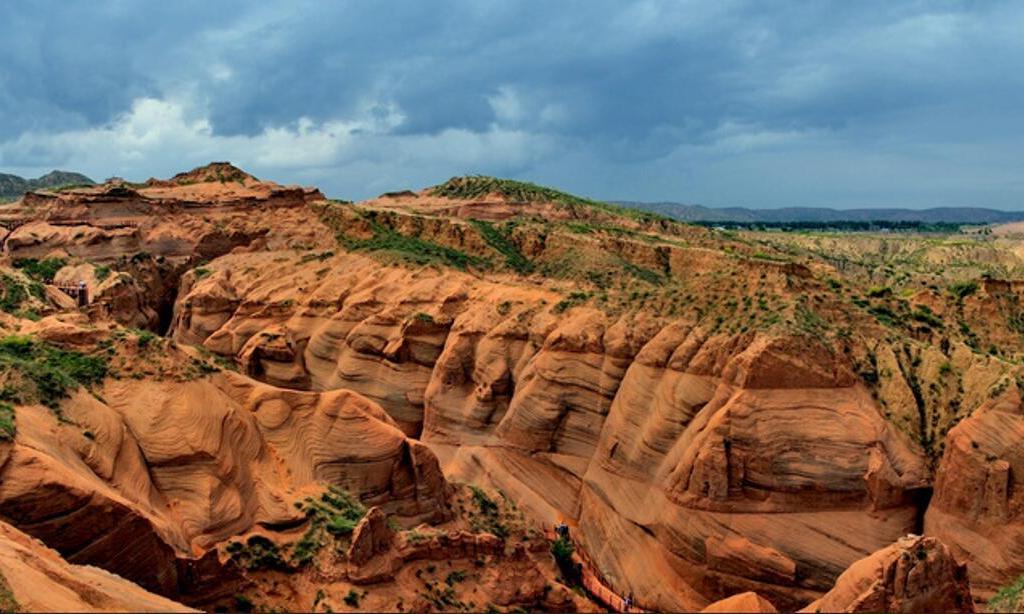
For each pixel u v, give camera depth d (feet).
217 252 386.52
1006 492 174.81
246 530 147.95
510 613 149.28
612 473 217.56
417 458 175.63
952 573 123.65
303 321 311.47
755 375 192.75
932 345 216.33
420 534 150.71
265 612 136.36
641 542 201.46
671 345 218.38
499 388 255.50
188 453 148.87
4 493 120.16
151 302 363.97
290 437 167.84
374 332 289.74
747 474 187.73
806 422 188.96
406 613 137.18
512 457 241.35
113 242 366.22
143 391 156.04
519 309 270.05
